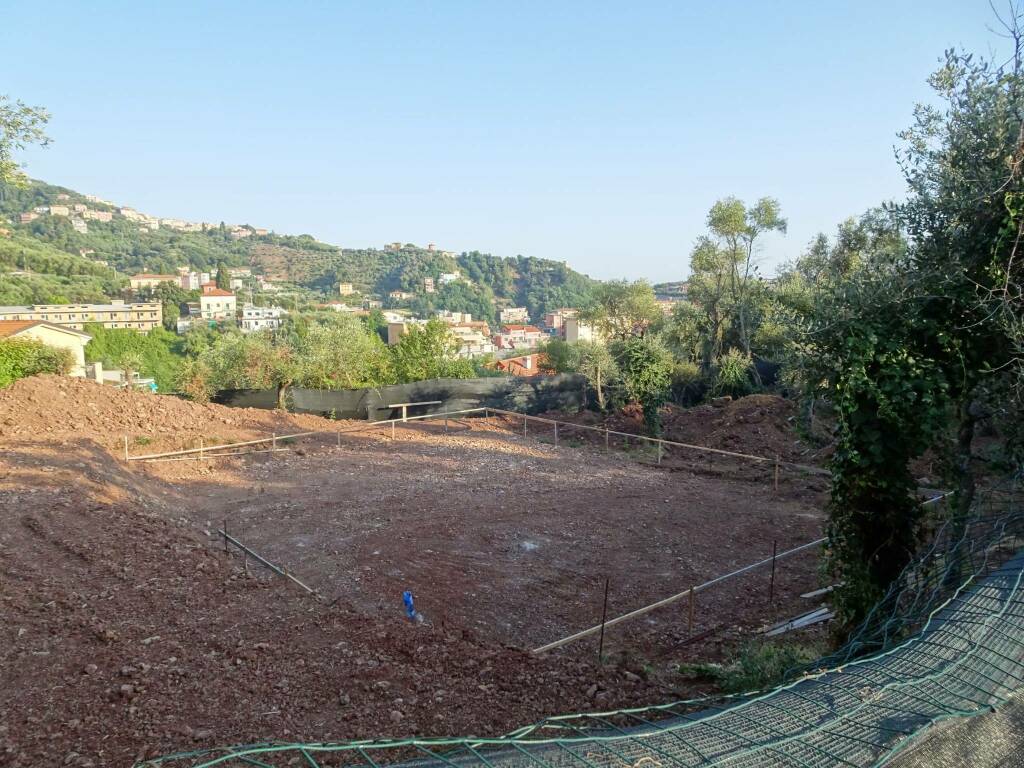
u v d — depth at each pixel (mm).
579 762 2602
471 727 4832
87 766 4203
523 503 12203
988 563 4621
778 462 14250
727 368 23641
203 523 10766
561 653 6508
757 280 26938
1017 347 5219
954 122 6125
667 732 2863
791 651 5926
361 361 25562
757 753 2650
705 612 7820
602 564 9312
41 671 5398
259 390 22172
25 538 8211
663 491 13352
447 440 18406
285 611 6930
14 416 15094
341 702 5117
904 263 6293
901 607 5055
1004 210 5574
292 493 12797
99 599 6840
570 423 20219
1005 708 2988
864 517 6109
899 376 5727
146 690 5164
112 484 11078
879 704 2992
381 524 10773
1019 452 5789
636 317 32688
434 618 7328
